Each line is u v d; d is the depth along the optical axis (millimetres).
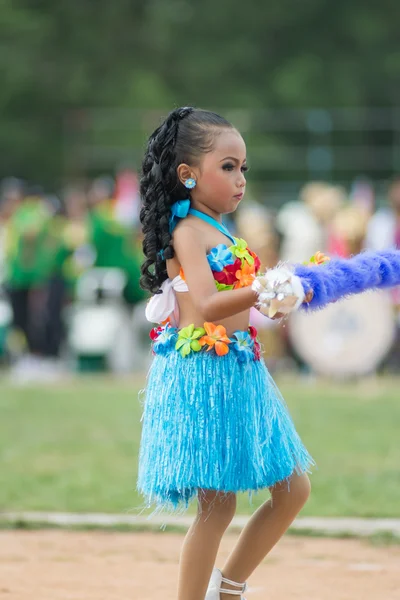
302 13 51906
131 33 52500
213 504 6824
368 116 37094
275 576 8828
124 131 39188
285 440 6840
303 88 49688
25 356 23438
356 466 13109
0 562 9266
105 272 22359
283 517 6941
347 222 20609
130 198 25875
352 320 21047
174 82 50938
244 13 51781
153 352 7043
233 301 6441
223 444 6656
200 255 6754
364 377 21031
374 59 52062
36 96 51250
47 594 8211
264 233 20672
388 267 6703
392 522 10539
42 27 51812
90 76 51094
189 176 6914
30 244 22922
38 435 15469
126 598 8109
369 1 52938
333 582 8648
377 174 35875
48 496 11695
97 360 22734
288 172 36562
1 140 50250
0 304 23391
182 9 52844
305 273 6363
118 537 10250
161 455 6746
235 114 38781
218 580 6996
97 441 15000
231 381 6723
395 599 8133
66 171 43844
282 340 21938
